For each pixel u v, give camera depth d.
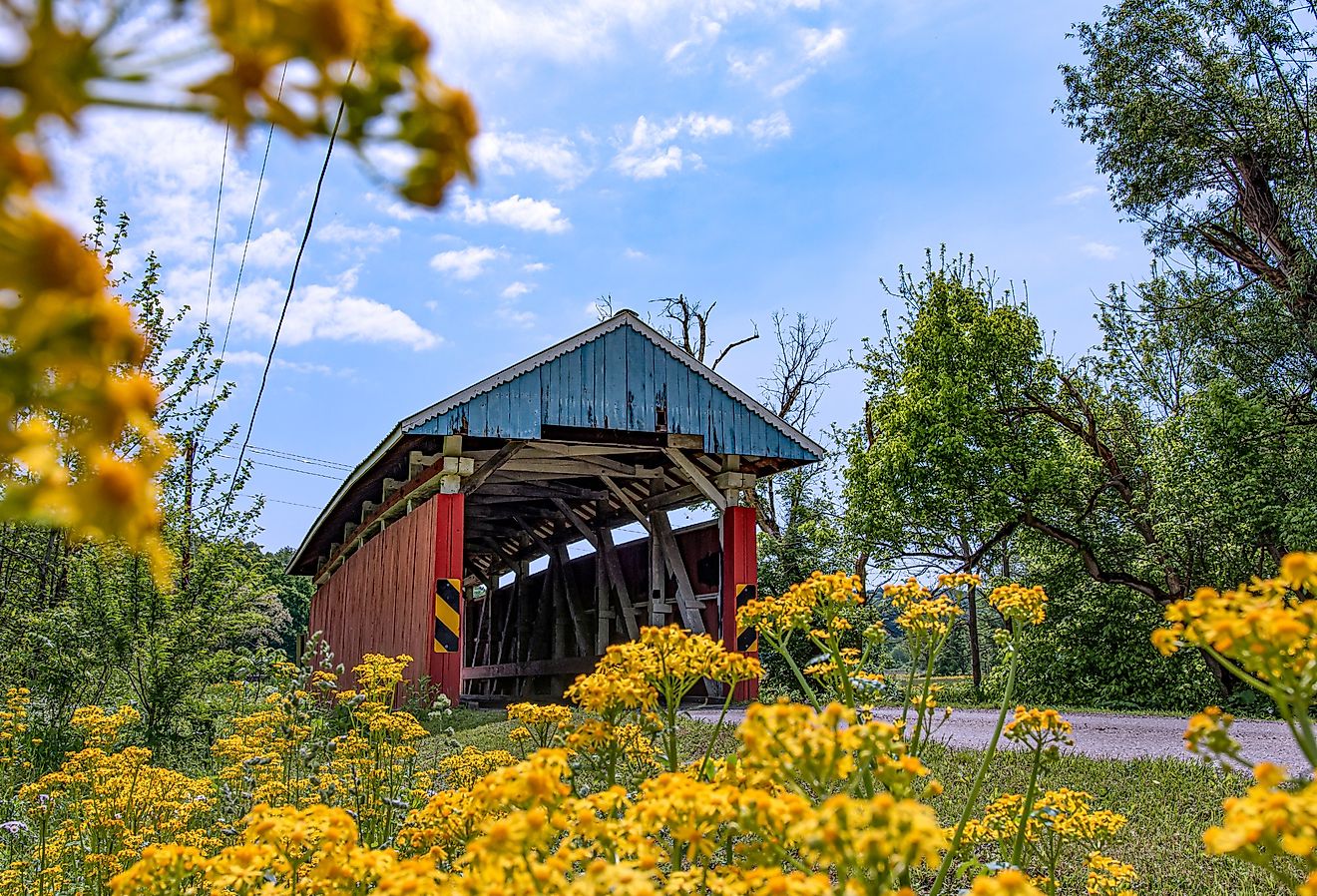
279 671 6.28
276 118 0.36
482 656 22.39
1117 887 2.78
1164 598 16.77
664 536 15.49
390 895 1.50
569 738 2.53
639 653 2.49
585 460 14.77
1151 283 19.44
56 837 4.46
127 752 4.52
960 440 16.70
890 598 3.03
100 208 10.19
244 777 5.05
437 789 5.18
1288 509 14.54
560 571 19.22
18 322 0.34
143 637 9.68
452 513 12.12
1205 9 17.84
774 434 13.94
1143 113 18.00
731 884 1.54
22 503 0.34
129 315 0.37
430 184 0.41
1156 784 6.02
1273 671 1.45
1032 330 17.91
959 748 7.23
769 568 23.64
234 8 0.33
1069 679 17.56
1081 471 17.98
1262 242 18.66
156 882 1.75
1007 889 1.25
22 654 9.68
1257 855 1.29
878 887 1.30
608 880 1.35
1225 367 17.77
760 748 1.53
